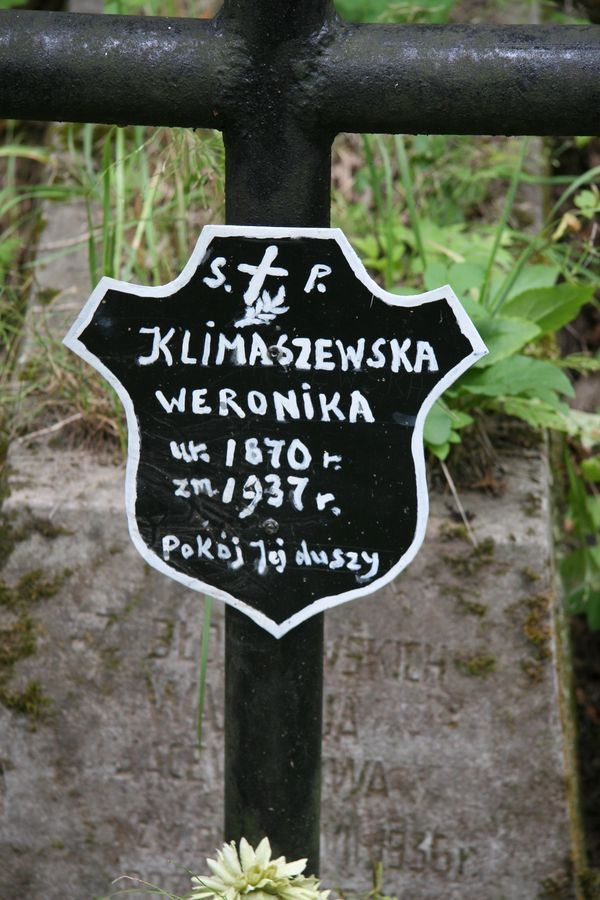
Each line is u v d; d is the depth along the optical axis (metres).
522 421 2.08
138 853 1.98
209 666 1.92
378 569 1.35
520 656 1.87
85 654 1.93
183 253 2.24
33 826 1.99
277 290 1.27
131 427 1.33
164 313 1.29
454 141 2.69
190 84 1.23
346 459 1.32
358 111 1.23
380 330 1.27
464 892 1.94
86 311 1.29
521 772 1.89
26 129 3.14
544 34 1.21
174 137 1.95
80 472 1.98
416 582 1.88
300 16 1.19
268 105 1.23
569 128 1.24
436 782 1.91
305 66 1.21
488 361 1.88
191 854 1.97
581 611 2.62
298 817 1.50
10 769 1.97
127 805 1.96
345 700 1.91
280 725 1.43
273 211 1.28
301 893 1.40
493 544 1.87
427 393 1.29
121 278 2.12
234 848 1.43
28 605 1.93
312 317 1.28
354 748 1.92
